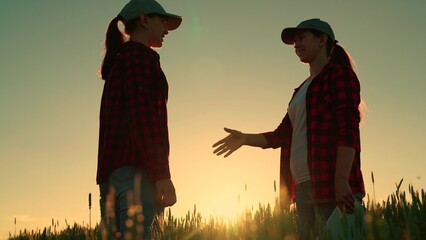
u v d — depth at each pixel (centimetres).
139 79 338
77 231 616
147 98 336
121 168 337
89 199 334
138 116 330
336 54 443
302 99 416
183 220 459
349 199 356
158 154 327
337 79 388
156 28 375
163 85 359
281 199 444
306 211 414
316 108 395
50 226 557
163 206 334
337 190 364
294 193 446
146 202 328
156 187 325
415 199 333
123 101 347
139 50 348
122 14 374
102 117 371
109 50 379
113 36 381
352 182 382
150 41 379
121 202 333
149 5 370
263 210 427
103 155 346
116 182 336
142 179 330
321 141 388
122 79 349
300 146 412
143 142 327
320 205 381
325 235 306
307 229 409
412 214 323
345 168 366
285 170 460
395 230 297
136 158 335
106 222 312
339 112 380
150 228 325
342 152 369
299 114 417
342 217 305
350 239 308
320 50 430
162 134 335
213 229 443
